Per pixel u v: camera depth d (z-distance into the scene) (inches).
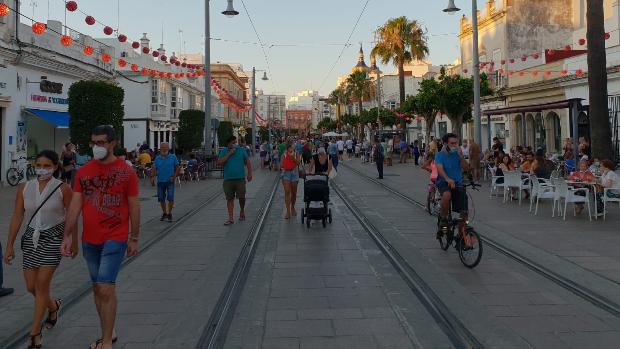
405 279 285.6
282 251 360.5
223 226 467.5
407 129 1863.9
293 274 298.8
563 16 1342.3
